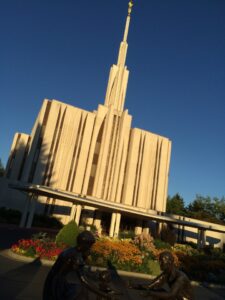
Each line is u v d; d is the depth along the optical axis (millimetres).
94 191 43188
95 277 4141
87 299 3650
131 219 42188
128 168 46562
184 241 40938
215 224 42594
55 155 41375
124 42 55719
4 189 37375
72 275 4391
